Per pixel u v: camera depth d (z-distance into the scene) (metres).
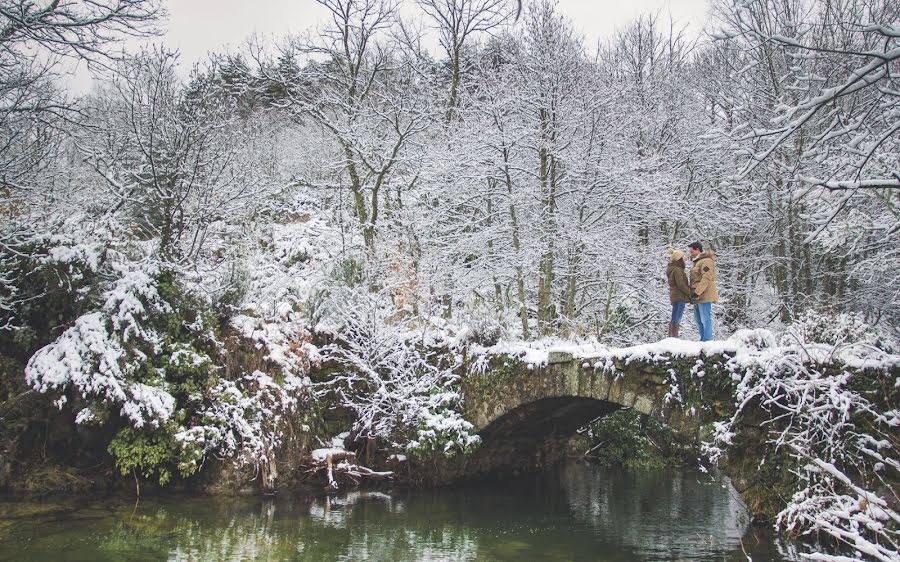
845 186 5.32
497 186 15.38
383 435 11.63
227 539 8.23
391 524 9.44
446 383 11.58
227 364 11.02
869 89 8.50
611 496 12.15
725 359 8.61
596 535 9.12
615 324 15.59
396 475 11.92
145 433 9.84
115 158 12.78
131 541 7.90
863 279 11.77
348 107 15.51
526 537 8.98
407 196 16.17
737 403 8.39
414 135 16.08
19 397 9.49
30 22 9.39
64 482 9.87
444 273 14.79
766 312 15.86
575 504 11.32
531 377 10.79
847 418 7.52
